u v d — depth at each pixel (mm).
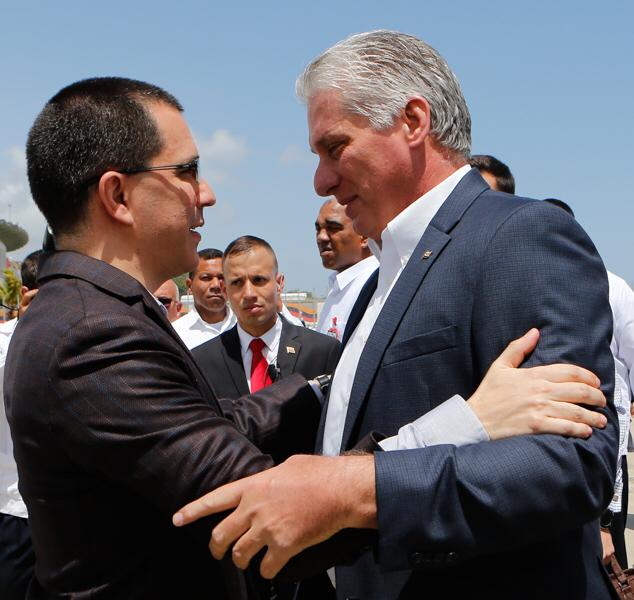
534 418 1521
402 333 1803
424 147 1917
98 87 1881
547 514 1477
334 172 1961
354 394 1851
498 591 1647
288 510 1441
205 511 1465
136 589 1603
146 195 1843
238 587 1739
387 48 1896
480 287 1701
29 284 4418
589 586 1702
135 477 1550
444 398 1735
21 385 1604
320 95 1921
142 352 1593
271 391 2359
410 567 1482
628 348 3488
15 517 3533
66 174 1819
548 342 1594
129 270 1868
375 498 1466
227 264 4254
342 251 5562
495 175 3619
